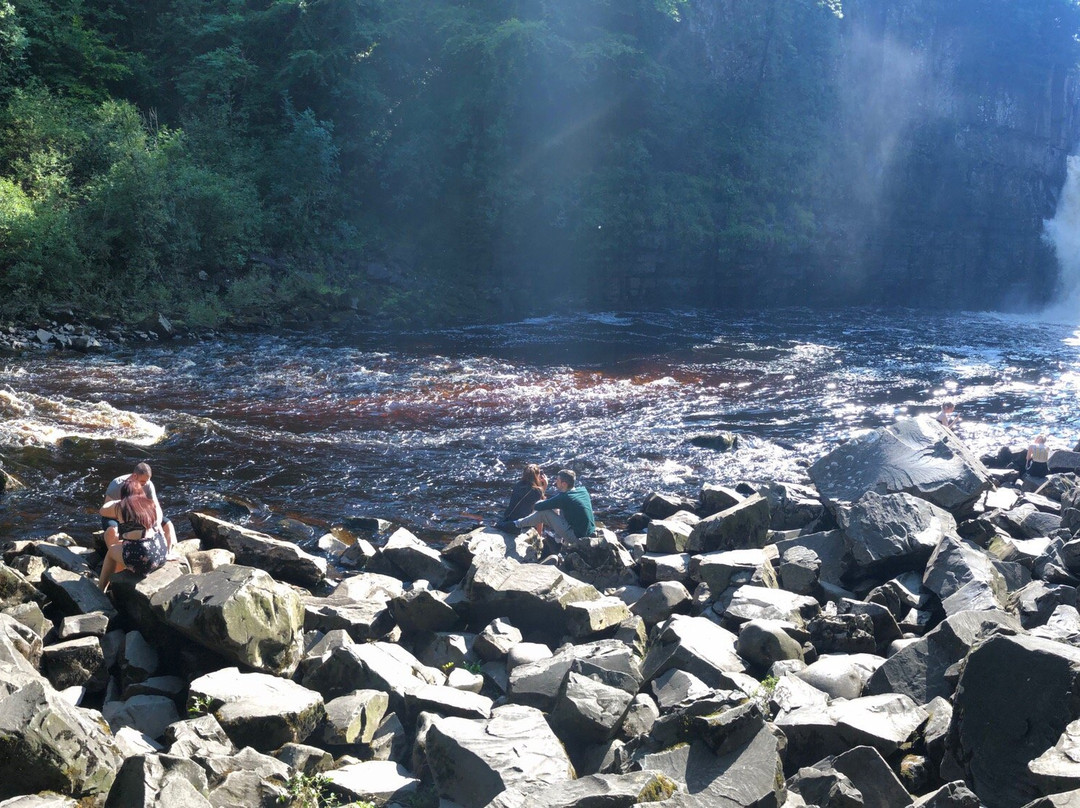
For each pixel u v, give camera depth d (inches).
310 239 1284.4
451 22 1407.5
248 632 254.1
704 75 1665.8
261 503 484.7
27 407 621.9
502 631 295.6
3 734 169.5
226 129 1273.4
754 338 1173.1
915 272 1844.2
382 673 253.4
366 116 1413.6
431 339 1085.1
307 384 789.2
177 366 832.9
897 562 356.5
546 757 200.8
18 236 943.0
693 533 393.1
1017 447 635.5
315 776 207.2
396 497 509.7
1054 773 171.3
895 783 200.7
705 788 191.9
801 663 271.4
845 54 1793.8
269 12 1344.7
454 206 1465.3
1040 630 249.6
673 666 266.7
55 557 337.7
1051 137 2034.9
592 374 883.4
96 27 1328.7
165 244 1079.6
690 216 1536.7
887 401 799.1
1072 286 2023.9
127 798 167.9
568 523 408.8
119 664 266.2
